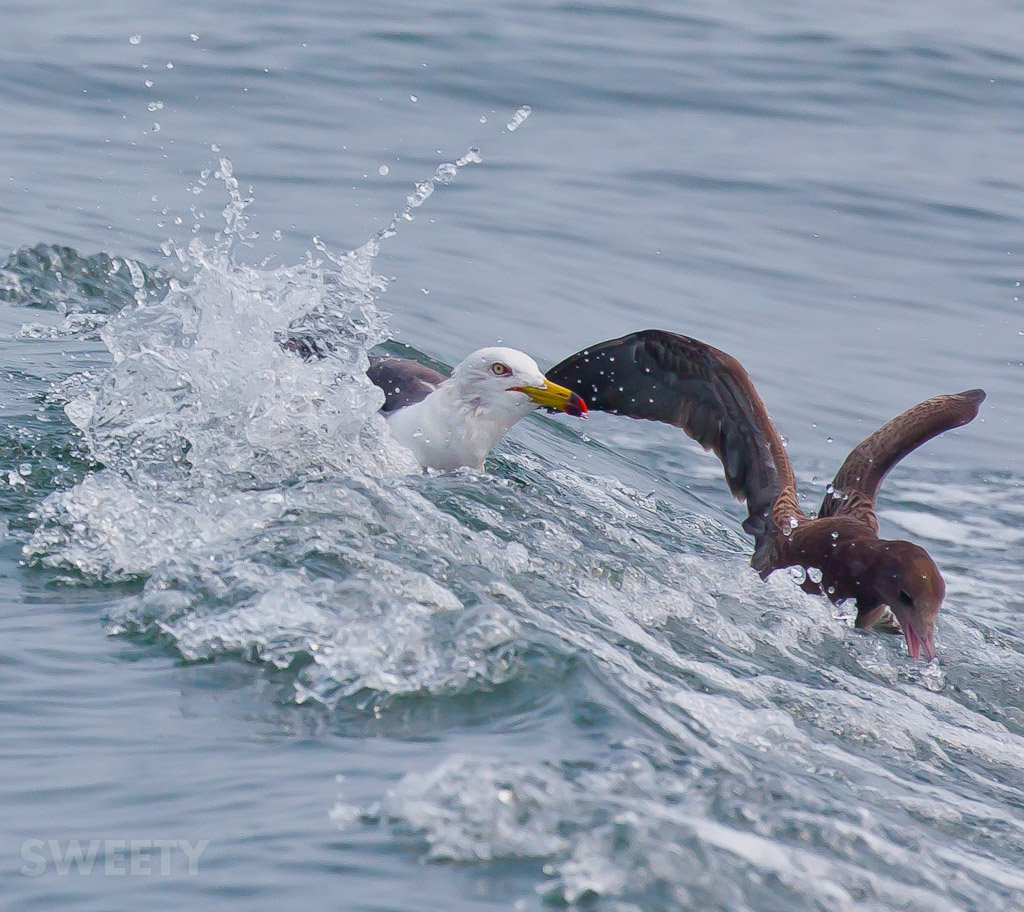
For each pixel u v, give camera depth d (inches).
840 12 1486.2
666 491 569.3
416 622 321.7
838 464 632.4
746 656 384.8
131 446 454.0
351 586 337.1
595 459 588.1
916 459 663.1
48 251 704.4
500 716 290.5
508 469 515.8
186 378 469.7
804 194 1009.5
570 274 828.0
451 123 1076.5
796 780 289.6
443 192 941.2
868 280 882.1
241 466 447.2
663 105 1167.0
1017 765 354.9
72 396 503.5
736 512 572.4
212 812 240.2
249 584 338.3
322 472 451.8
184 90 1078.4
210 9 1295.5
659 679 334.3
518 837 234.1
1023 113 1229.7
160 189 884.0
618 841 235.3
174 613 326.0
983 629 475.2
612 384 501.7
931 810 300.8
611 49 1270.9
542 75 1192.2
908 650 410.3
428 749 270.1
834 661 403.9
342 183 932.0
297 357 491.5
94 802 243.9
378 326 528.1
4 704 281.4
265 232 828.6
